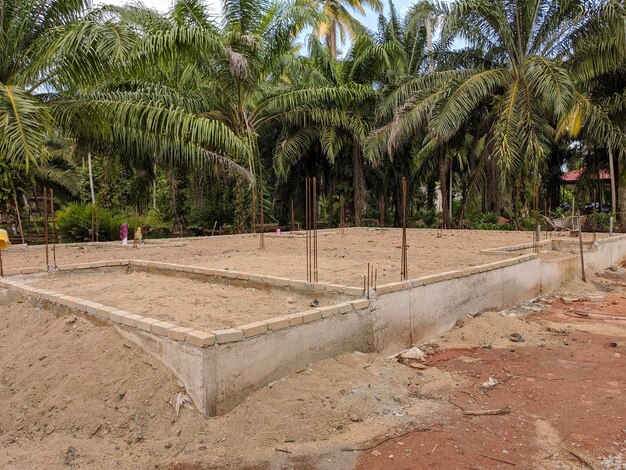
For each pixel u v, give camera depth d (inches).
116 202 649.0
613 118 583.8
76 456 114.7
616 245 449.7
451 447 116.6
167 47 395.9
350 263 294.5
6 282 218.8
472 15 555.5
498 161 533.0
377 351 179.3
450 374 166.9
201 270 244.5
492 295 254.7
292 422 124.1
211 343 123.8
